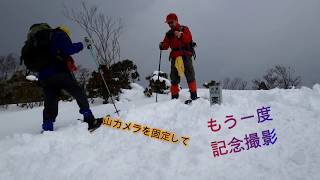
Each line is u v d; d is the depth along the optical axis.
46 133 4.26
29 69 4.56
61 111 7.62
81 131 4.34
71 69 4.57
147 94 9.07
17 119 7.35
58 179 3.38
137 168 3.37
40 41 4.41
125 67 11.63
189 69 5.70
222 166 3.21
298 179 2.82
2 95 11.77
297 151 3.30
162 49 5.98
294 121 3.93
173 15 5.73
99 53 14.16
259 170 3.06
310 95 4.86
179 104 4.95
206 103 4.86
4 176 3.53
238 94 5.72
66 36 4.45
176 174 3.14
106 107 7.17
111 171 3.37
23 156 3.89
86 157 3.72
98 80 9.37
